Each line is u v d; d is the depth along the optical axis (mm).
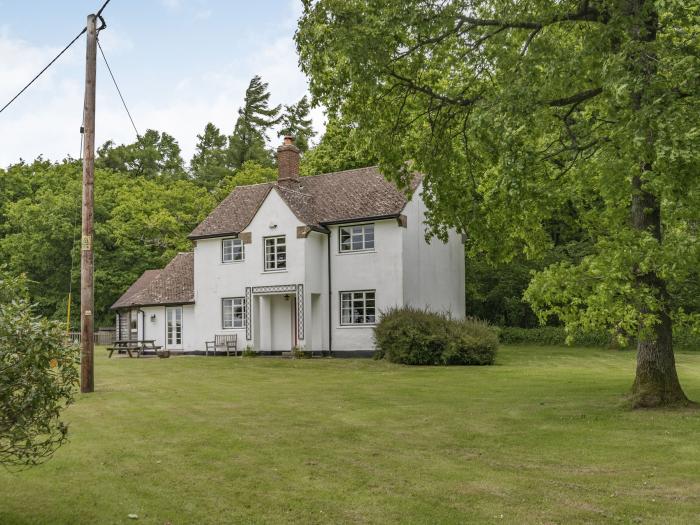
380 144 15523
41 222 50719
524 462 9117
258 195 35438
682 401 13312
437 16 13016
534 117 12148
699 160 9812
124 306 38125
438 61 14695
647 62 10688
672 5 10328
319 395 16219
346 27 13172
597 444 10211
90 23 17422
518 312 42094
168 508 7133
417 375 21281
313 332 30781
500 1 13508
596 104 14445
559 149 14914
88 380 17094
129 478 8344
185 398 15789
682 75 10406
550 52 12523
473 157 15969
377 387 17891
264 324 32125
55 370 6695
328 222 30875
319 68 13836
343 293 30672
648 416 12414
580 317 12055
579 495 7504
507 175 11992
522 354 30859
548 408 13672
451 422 12219
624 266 11336
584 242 38062
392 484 8008
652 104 10195
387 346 26281
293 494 7609
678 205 11141
